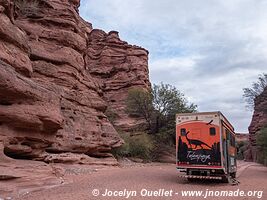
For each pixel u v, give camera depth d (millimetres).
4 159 10734
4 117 11023
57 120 13586
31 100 12188
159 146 39906
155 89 41500
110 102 48812
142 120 42938
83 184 11781
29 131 12461
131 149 33031
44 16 22594
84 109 22672
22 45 13703
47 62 20469
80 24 26938
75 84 22281
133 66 51656
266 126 41062
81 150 20875
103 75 52344
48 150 17469
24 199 8414
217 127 14359
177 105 40625
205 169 14375
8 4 12734
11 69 11375
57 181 11719
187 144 14867
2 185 9164
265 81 43438
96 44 56219
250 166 37188
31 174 10867
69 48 22516
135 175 16234
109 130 25141
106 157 24250
